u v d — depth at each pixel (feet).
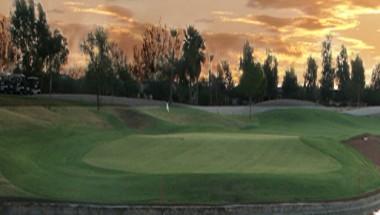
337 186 138.92
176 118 298.76
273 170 146.10
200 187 126.93
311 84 552.41
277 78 515.50
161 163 152.56
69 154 166.09
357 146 210.59
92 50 291.58
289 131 284.20
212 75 491.31
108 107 292.61
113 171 142.72
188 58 430.61
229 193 125.18
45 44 335.06
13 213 112.16
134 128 261.65
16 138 178.91
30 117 224.53
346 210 132.05
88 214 114.21
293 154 169.48
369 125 352.49
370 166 179.63
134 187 127.24
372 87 549.54
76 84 408.67
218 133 230.68
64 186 127.95
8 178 129.49
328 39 553.64
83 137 196.65
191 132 246.27
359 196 138.51
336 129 312.91
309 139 192.85
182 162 153.99
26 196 116.88
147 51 469.16
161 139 189.06
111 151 170.50
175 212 116.78
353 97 527.81
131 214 115.14
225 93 497.87
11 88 368.89
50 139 187.83
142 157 161.07
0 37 397.19
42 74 371.97
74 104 289.33
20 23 366.63
